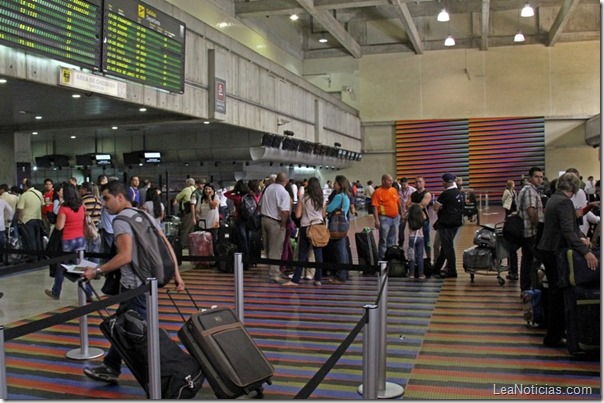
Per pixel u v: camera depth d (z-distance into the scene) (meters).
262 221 8.27
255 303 7.04
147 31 9.45
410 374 4.40
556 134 26.22
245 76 14.05
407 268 8.91
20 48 6.96
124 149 17.47
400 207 10.43
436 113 27.42
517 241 7.02
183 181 18.59
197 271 9.70
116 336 3.82
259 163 19.28
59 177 19.45
